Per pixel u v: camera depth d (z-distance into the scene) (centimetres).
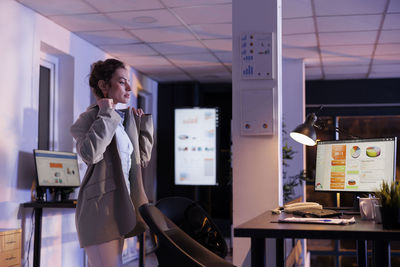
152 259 704
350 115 903
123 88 244
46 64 569
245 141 344
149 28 567
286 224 192
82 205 227
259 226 184
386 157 277
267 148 341
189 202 268
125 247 706
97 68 246
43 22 519
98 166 228
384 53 695
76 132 231
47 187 473
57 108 581
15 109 470
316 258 724
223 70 821
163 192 928
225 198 991
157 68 802
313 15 518
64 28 562
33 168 494
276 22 343
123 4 483
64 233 555
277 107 340
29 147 490
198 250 214
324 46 654
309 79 908
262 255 179
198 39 618
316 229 172
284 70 746
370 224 195
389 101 891
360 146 291
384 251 178
